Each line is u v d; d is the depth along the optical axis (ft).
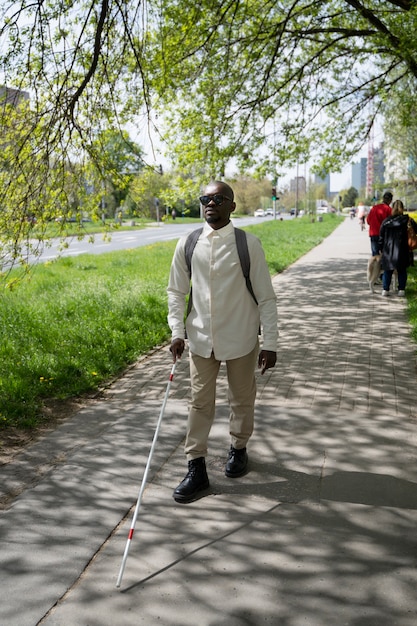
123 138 23.57
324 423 17.07
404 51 36.22
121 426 17.22
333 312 34.24
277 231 128.77
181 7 32.07
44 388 20.71
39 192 22.15
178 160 39.06
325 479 13.78
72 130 22.36
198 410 13.26
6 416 18.19
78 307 35.12
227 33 37.63
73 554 10.93
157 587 10.00
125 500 12.96
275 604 9.54
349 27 42.06
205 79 38.78
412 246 38.93
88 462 14.83
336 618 9.21
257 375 21.98
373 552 10.89
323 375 21.85
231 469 13.97
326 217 261.24
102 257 73.56
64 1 22.03
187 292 13.96
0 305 35.50
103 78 22.94
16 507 12.64
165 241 105.29
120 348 25.84
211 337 13.10
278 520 12.05
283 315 33.78
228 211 13.10
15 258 22.58
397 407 18.38
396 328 29.60
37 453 15.62
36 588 9.96
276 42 39.60
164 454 15.26
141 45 23.52
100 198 23.43
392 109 47.93
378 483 13.53
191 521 12.07
